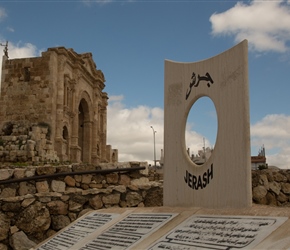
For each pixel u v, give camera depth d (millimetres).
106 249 6496
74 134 42438
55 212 10602
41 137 35438
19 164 29953
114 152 59312
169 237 5977
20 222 10352
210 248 5102
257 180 13164
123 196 11133
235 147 6688
